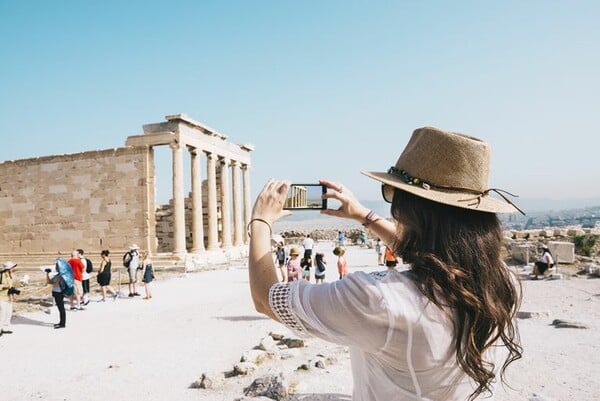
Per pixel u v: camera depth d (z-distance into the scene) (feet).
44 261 119.03
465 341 5.79
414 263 6.18
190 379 28.45
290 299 5.95
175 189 110.22
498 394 22.50
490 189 6.93
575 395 22.27
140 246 112.37
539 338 34.42
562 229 128.88
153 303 60.64
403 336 5.61
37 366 33.12
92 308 58.39
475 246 6.32
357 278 5.87
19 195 123.85
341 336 5.77
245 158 156.15
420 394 5.78
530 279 71.61
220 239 146.20
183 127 113.50
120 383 28.09
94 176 117.08
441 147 6.57
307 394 22.22
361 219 8.66
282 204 7.38
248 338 39.27
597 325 38.65
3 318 44.37
